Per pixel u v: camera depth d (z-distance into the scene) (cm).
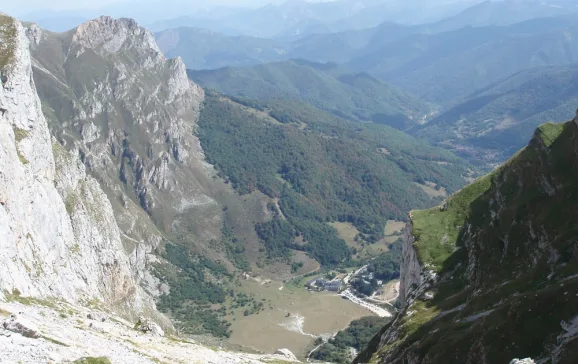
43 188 14550
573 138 13012
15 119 13788
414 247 16362
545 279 9456
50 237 14150
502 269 12150
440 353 8469
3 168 11738
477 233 14900
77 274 15525
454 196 17862
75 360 6147
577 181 12044
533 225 12075
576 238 9844
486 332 7769
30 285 11456
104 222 19800
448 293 13375
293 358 14525
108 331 9781
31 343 6469
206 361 9275
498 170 17838
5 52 14212
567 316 6894
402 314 13575
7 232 11344
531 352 6912
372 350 14550
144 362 7662
